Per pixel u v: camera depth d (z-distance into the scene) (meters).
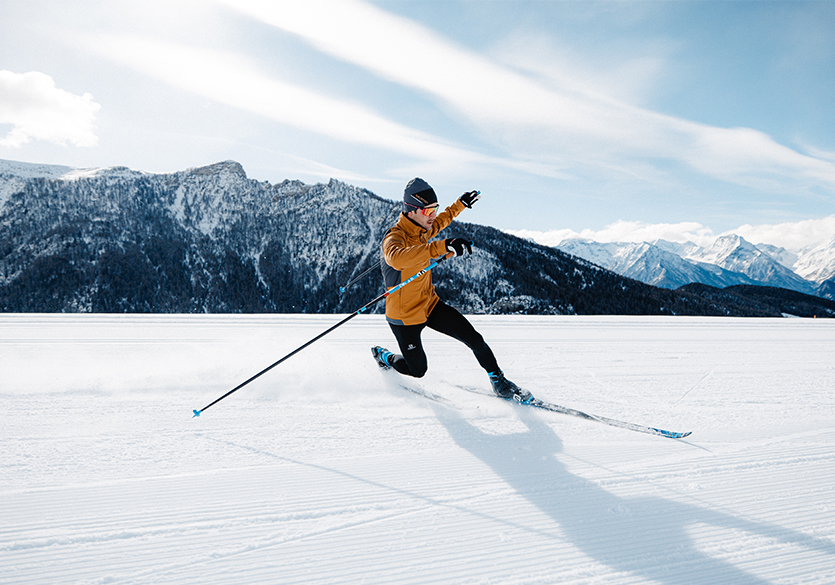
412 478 2.04
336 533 1.60
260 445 2.36
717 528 1.71
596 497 1.92
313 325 8.54
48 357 4.70
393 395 3.31
